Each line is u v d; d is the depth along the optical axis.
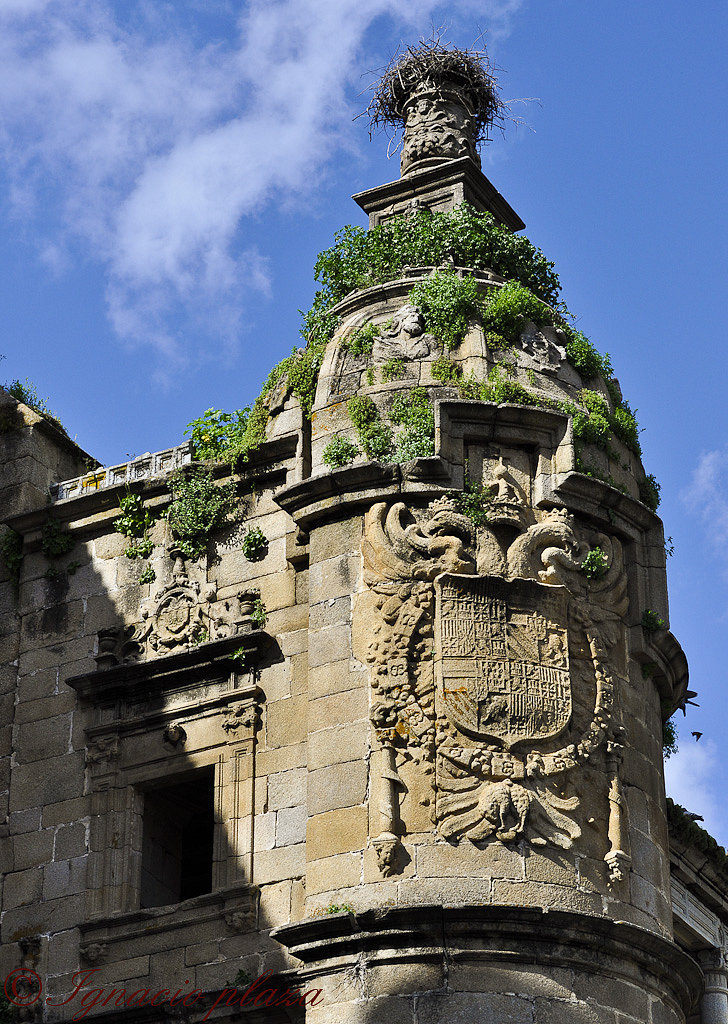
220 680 32.91
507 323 33.25
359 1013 28.02
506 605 30.47
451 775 29.23
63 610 35.22
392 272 34.72
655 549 32.84
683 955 29.73
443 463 31.36
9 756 34.38
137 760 33.06
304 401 33.91
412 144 38.19
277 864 30.95
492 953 28.02
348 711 30.25
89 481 36.56
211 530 34.28
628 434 33.62
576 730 30.17
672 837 35.25
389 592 30.61
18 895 33.09
